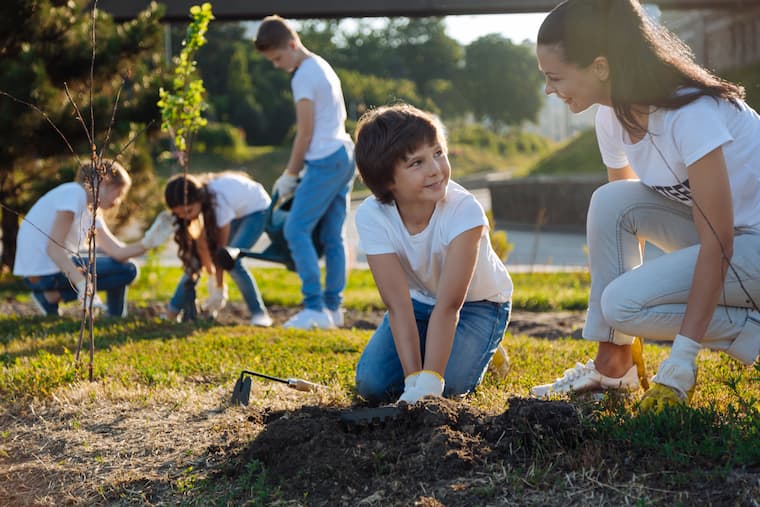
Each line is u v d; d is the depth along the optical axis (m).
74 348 5.04
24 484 3.00
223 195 6.52
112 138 9.24
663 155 2.95
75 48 8.98
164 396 3.77
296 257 6.32
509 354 4.58
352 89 50.00
